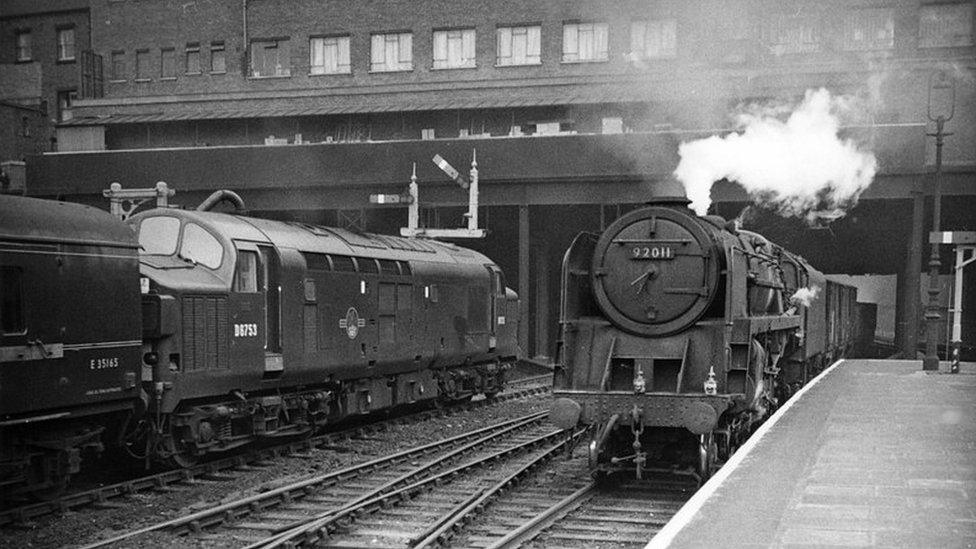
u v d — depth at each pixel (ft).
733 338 39.27
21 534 31.22
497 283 77.41
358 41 135.23
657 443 40.47
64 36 169.27
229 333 43.04
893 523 24.99
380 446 51.44
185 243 44.39
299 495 37.73
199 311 41.22
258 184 116.57
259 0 139.33
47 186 123.54
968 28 110.52
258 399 45.52
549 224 132.77
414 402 63.62
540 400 80.12
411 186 96.07
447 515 33.17
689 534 23.88
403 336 60.54
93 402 35.50
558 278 140.67
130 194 52.95
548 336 138.82
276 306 47.11
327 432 58.95
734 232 44.57
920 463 33.27
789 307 57.26
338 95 131.64
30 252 32.96
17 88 170.81
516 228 133.28
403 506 36.65
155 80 144.46
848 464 33.06
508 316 79.97
